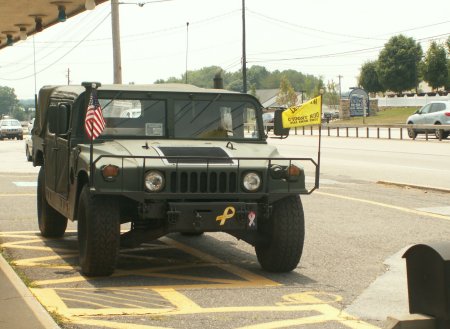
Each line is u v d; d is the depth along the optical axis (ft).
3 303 24.13
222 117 33.24
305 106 32.01
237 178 28.78
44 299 25.59
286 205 29.78
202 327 22.22
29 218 47.73
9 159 110.01
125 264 32.94
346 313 24.13
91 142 27.61
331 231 42.42
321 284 28.73
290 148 127.95
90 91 29.27
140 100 32.58
